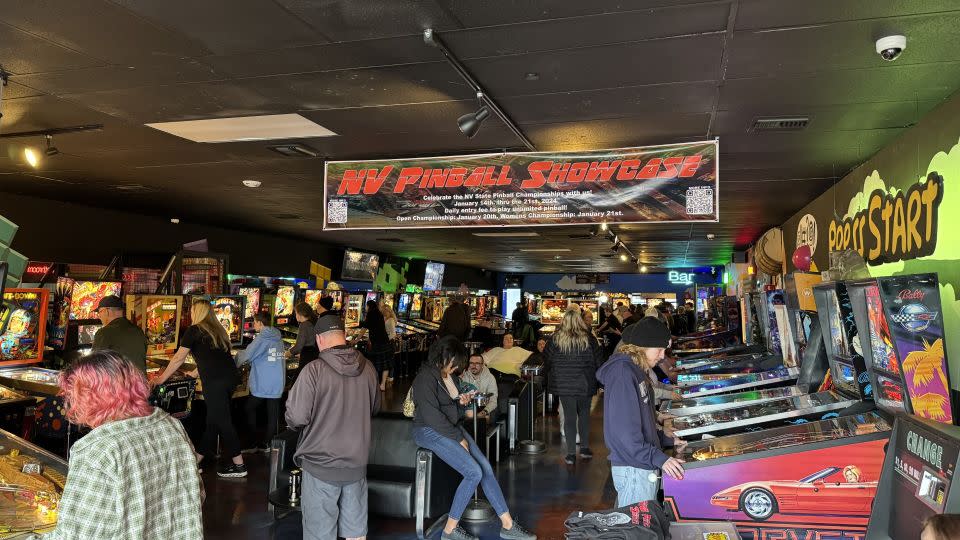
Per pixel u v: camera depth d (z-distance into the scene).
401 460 4.73
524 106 4.36
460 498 4.15
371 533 4.35
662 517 2.44
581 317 6.27
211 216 10.23
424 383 4.20
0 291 3.37
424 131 4.98
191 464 2.21
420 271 19.50
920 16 2.91
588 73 3.71
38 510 2.66
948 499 1.90
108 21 3.11
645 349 3.21
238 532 4.36
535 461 6.27
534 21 3.02
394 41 3.29
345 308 12.70
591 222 5.15
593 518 2.41
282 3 2.89
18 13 3.03
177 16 3.05
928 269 4.31
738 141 5.23
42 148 5.71
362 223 5.60
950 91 3.91
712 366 6.26
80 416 2.04
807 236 8.28
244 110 4.50
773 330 6.11
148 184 7.50
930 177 4.29
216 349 5.66
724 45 3.28
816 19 2.96
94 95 4.23
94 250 9.23
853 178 6.17
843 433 3.01
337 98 4.22
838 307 3.47
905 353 2.75
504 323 19.34
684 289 24.31
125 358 2.12
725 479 2.98
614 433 3.09
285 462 4.62
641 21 3.01
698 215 4.96
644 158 5.07
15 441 3.10
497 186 5.36
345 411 3.52
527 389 7.08
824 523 2.90
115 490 1.93
